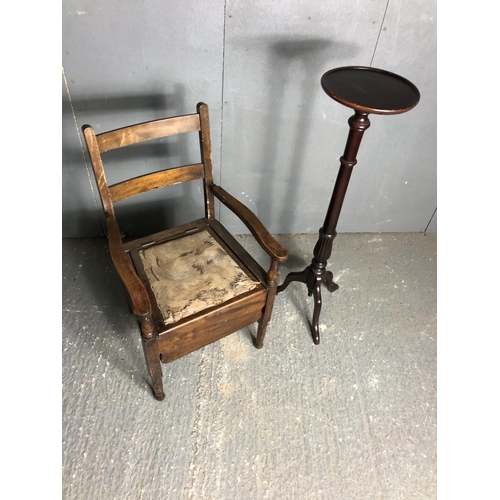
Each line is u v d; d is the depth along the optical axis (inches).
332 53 58.5
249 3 52.4
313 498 49.2
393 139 71.0
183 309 47.1
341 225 86.2
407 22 56.3
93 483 48.6
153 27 53.5
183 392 57.7
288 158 71.2
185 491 48.7
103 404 55.6
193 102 62.2
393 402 59.1
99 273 73.0
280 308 70.5
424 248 85.4
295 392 59.0
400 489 50.7
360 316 70.6
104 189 49.8
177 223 79.5
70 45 54.1
